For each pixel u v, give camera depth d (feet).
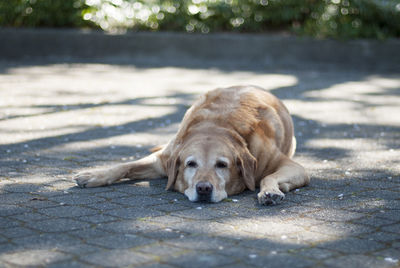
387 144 20.56
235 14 46.34
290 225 11.78
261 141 15.16
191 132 14.80
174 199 13.80
